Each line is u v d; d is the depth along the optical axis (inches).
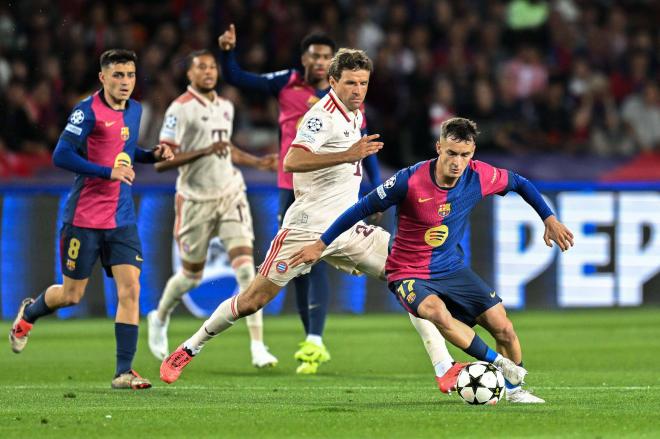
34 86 2427.4
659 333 1828.2
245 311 1098.7
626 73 2812.5
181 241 1471.5
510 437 805.9
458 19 2839.6
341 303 2169.0
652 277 2201.0
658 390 1142.3
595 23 2982.3
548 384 1214.9
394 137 2479.1
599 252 2196.1
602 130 2623.0
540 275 2183.8
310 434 824.9
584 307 2190.0
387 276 1039.0
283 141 1406.3
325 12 2763.3
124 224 1179.3
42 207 2080.5
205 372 1365.7
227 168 1464.1
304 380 1275.8
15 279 2071.9
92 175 1126.4
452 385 990.4
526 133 2534.5
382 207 1000.9
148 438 813.9
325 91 1389.0
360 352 1594.5
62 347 1667.1
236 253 1464.1
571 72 2738.7
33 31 2485.2
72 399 1060.5
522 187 1034.7
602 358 1505.9
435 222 1000.9
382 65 2586.1
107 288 2105.1
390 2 2849.4
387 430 840.3
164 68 2519.7
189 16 2731.3
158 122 2400.3
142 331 1881.2
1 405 1015.0
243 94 2549.2
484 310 1011.3
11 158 2217.0
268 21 2709.2
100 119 1146.0
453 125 968.3
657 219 2197.3
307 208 1099.3
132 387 1149.1
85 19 2605.8
